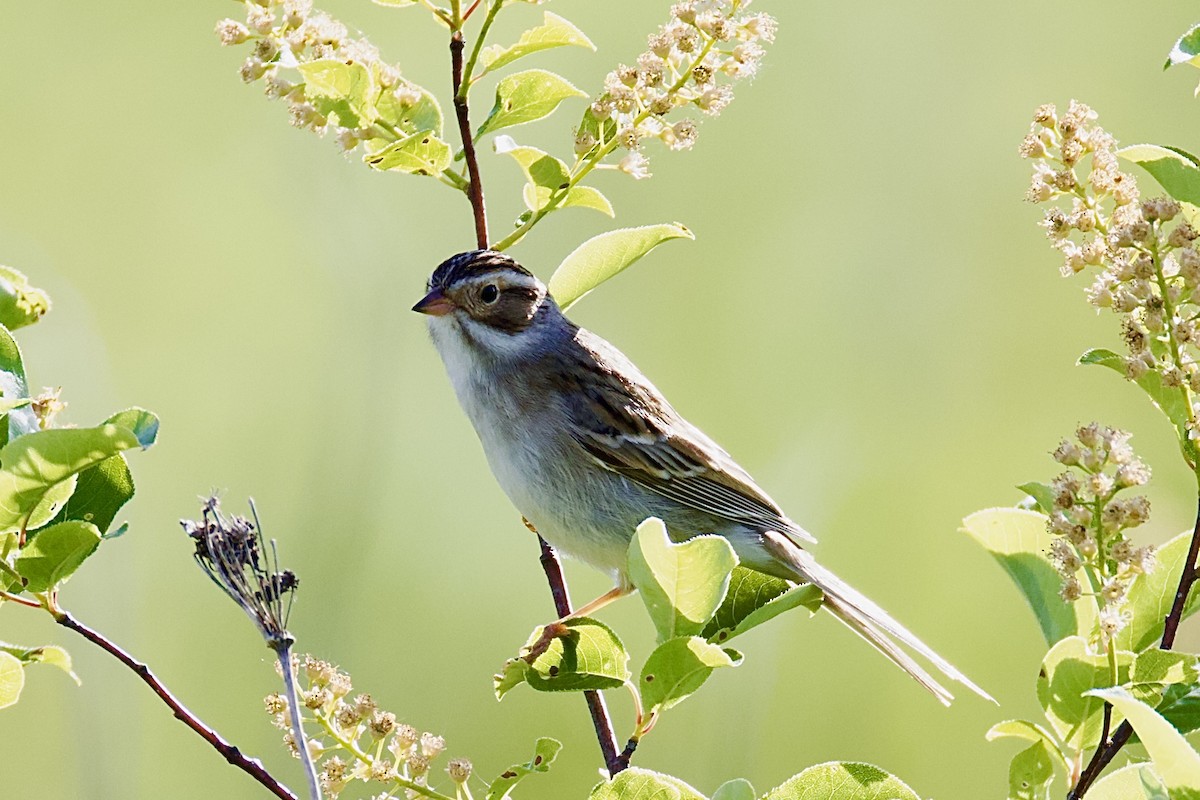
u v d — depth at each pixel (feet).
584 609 28.14
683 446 28.37
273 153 47.47
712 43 21.97
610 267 25.30
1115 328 45.47
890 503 43.88
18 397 20.56
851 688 41.42
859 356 45.80
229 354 45.68
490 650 41.73
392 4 22.76
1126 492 35.55
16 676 19.38
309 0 21.52
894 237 46.85
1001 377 45.68
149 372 45.47
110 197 48.47
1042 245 46.50
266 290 46.09
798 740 40.96
